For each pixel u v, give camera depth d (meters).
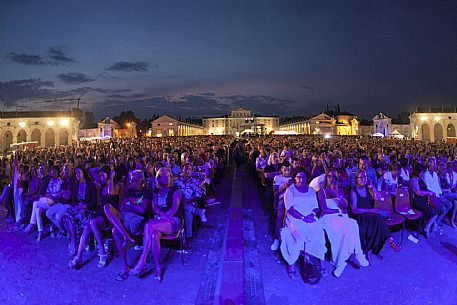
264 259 5.52
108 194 5.51
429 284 4.61
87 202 6.02
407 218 6.35
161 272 4.80
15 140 66.56
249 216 8.27
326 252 5.47
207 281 4.73
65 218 5.96
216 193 11.54
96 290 4.48
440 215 6.93
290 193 5.09
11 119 66.56
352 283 4.64
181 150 15.57
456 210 7.28
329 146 19.50
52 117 69.00
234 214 7.93
